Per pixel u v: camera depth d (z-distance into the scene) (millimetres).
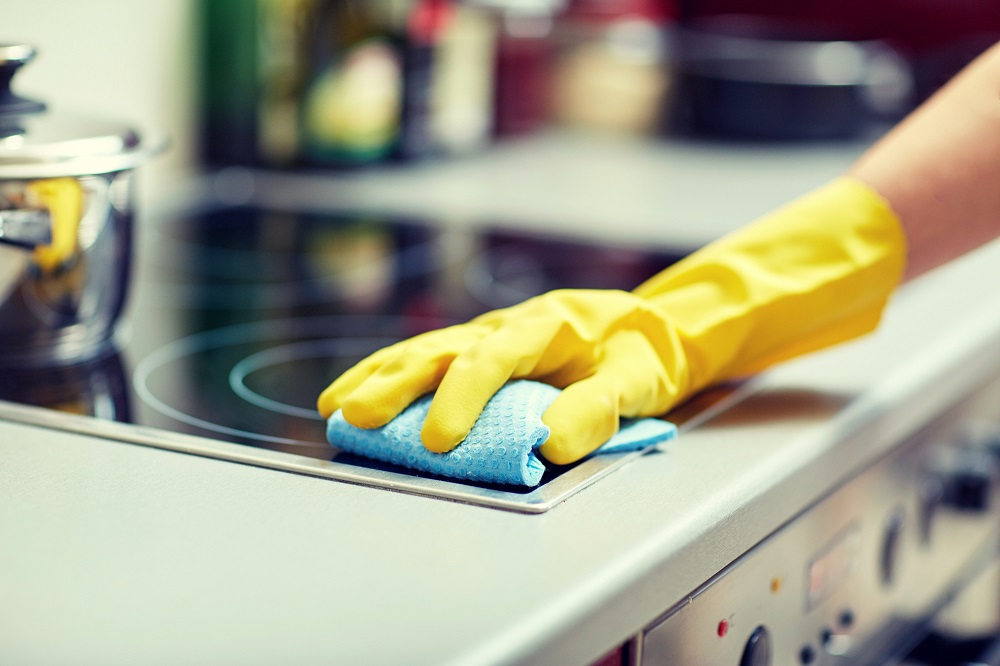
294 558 417
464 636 364
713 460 540
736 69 1516
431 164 1374
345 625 369
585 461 526
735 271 621
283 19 1233
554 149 1500
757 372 659
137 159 664
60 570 405
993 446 868
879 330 787
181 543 429
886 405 646
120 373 681
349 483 495
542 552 427
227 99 1256
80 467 507
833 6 1638
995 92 632
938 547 825
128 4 1128
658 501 482
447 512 463
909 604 787
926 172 631
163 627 367
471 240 1069
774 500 532
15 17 999
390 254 1021
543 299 570
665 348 589
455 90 1402
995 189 629
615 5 1515
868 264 624
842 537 647
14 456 521
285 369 704
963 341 766
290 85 1261
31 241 647
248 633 364
